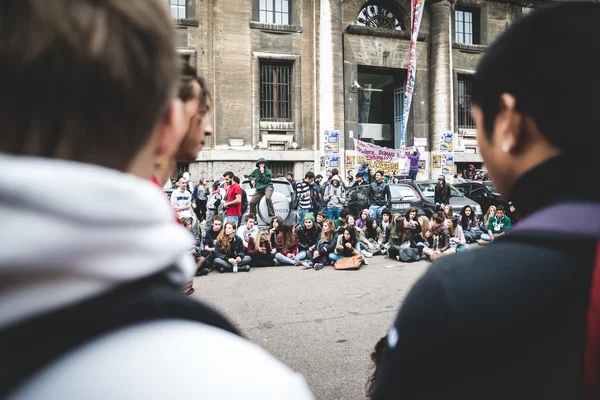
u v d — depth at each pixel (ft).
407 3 66.64
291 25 60.59
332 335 14.11
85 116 1.30
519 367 1.85
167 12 1.55
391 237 29.84
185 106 4.33
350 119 63.31
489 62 2.50
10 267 1.10
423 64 67.97
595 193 2.10
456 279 2.03
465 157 69.46
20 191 1.11
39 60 1.20
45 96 1.23
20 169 1.14
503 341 1.86
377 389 2.18
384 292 19.76
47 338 1.22
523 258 2.01
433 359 1.95
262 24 59.52
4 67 1.19
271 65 61.16
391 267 26.48
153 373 1.27
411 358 2.02
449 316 1.94
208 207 35.19
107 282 1.27
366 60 64.59
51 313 1.21
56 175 1.18
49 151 1.28
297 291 20.40
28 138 1.24
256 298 19.20
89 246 1.19
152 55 1.42
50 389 1.20
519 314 1.88
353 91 63.62
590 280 1.91
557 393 1.84
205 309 1.55
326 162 59.11
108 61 1.29
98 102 1.31
